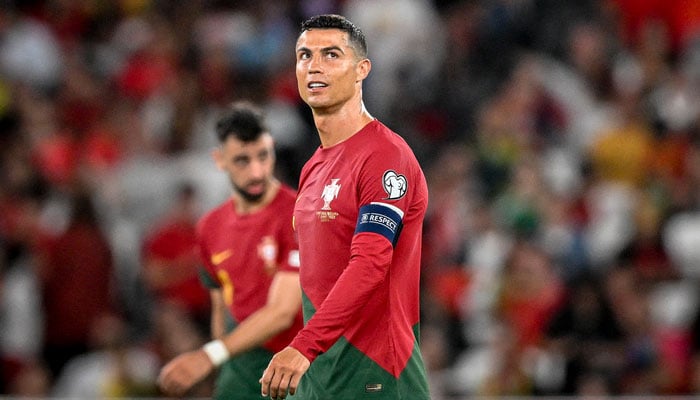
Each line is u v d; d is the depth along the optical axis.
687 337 40.41
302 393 18.25
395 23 57.81
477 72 57.56
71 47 58.22
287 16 59.12
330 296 16.88
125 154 50.47
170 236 41.44
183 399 34.69
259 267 23.70
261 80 55.22
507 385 36.62
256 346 22.52
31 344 42.06
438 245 44.81
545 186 47.28
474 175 49.53
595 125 53.97
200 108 52.28
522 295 39.81
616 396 36.59
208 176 47.59
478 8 60.66
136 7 59.84
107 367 37.91
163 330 37.25
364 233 17.27
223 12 59.41
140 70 54.91
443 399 36.84
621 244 45.75
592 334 38.12
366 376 17.77
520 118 52.75
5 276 42.62
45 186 47.03
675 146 52.38
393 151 17.84
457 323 40.69
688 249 46.72
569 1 60.19
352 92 18.25
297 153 50.47
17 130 49.34
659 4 60.06
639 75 57.03
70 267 40.88
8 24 56.91
